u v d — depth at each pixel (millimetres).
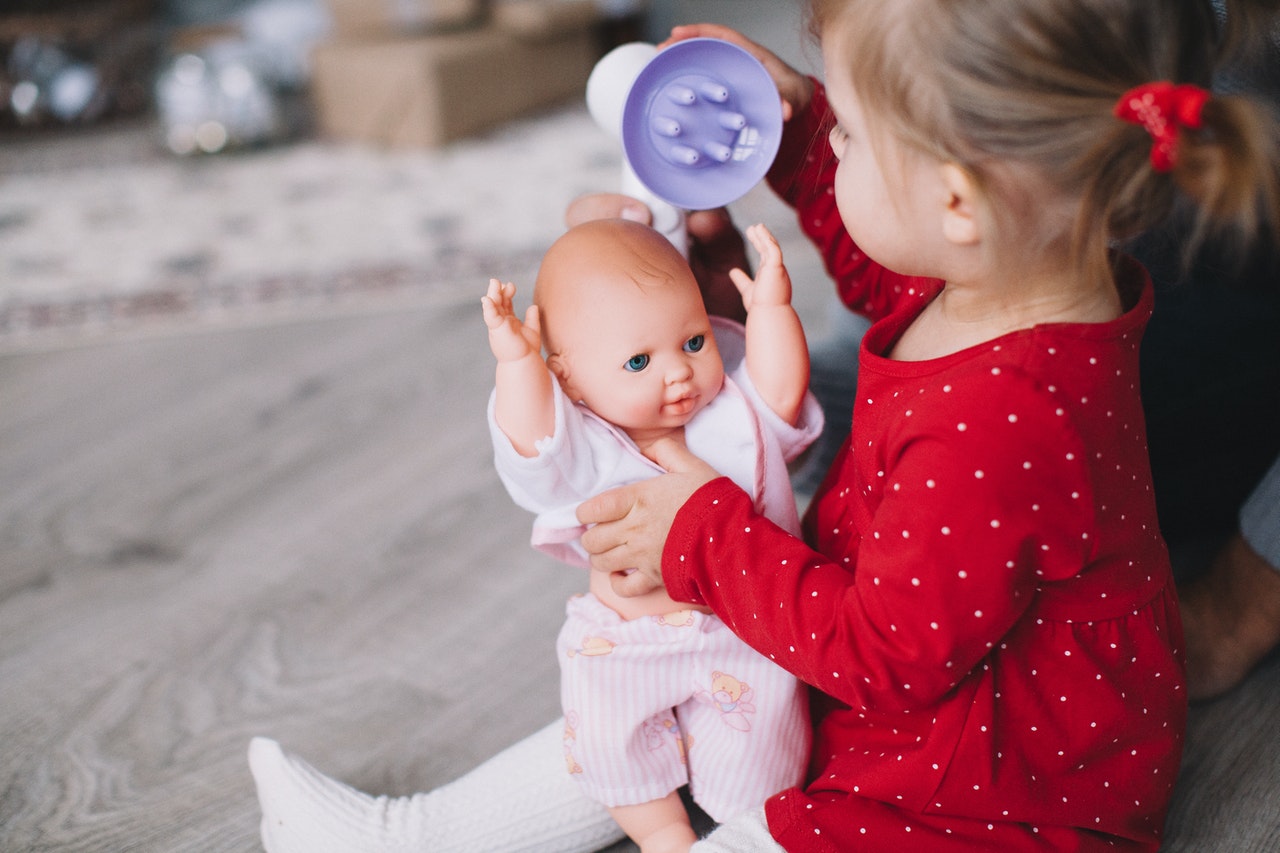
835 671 655
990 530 607
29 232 2549
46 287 2203
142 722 1045
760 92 778
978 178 592
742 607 692
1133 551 672
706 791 783
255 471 1529
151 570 1301
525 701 1055
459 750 994
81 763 993
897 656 634
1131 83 571
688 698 778
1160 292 1040
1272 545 906
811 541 821
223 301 2135
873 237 655
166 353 1930
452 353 1893
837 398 1193
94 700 1076
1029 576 630
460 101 3316
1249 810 863
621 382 722
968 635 625
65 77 3572
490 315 688
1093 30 560
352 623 1189
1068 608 670
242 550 1336
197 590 1258
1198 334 1047
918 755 695
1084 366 615
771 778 771
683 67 767
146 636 1175
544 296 748
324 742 1010
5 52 3516
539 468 722
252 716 1049
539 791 833
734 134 782
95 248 2438
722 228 904
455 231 2480
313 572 1286
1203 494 1122
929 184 614
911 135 600
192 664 1128
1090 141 568
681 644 750
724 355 864
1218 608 957
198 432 1647
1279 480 903
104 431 1657
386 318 2049
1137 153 574
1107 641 682
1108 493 636
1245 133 538
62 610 1224
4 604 1237
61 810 938
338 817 823
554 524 773
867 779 712
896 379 670
